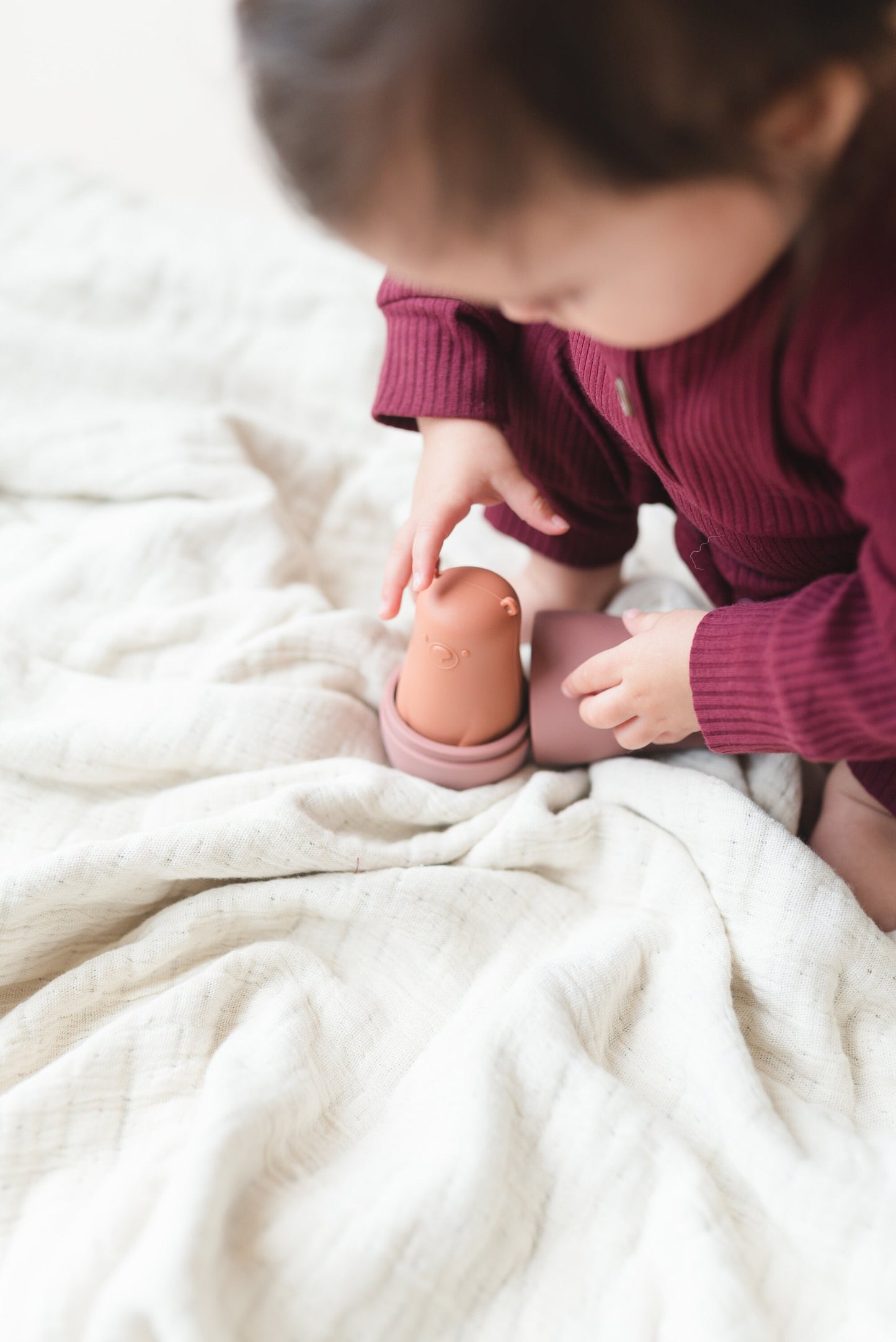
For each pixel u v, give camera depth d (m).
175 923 0.66
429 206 0.42
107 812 0.73
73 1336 0.48
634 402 0.59
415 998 0.66
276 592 0.86
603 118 0.39
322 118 0.41
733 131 0.40
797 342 0.49
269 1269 0.51
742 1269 0.53
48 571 0.84
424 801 0.74
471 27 0.38
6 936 0.63
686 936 0.68
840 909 0.66
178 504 0.90
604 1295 0.53
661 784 0.73
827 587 0.59
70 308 1.07
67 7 1.73
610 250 0.44
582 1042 0.62
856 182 0.43
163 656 0.81
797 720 0.59
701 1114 0.61
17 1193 0.55
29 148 1.48
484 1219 0.53
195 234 1.19
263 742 0.75
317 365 1.08
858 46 0.40
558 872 0.74
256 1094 0.57
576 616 0.80
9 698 0.77
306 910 0.68
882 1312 0.52
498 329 0.78
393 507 1.00
